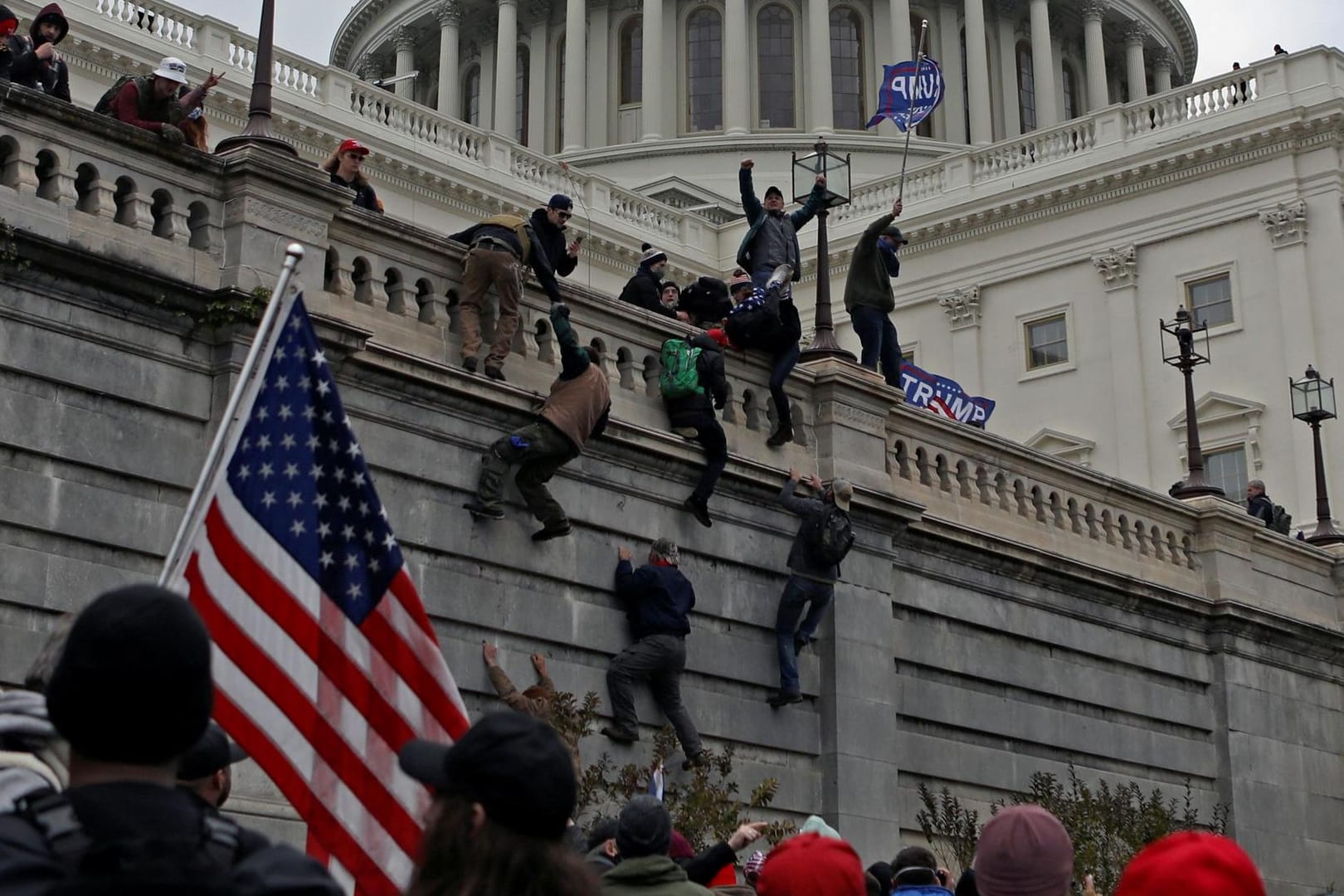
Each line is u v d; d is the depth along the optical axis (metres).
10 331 13.09
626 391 17.64
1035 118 74.50
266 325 7.70
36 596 12.89
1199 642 24.67
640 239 55.50
